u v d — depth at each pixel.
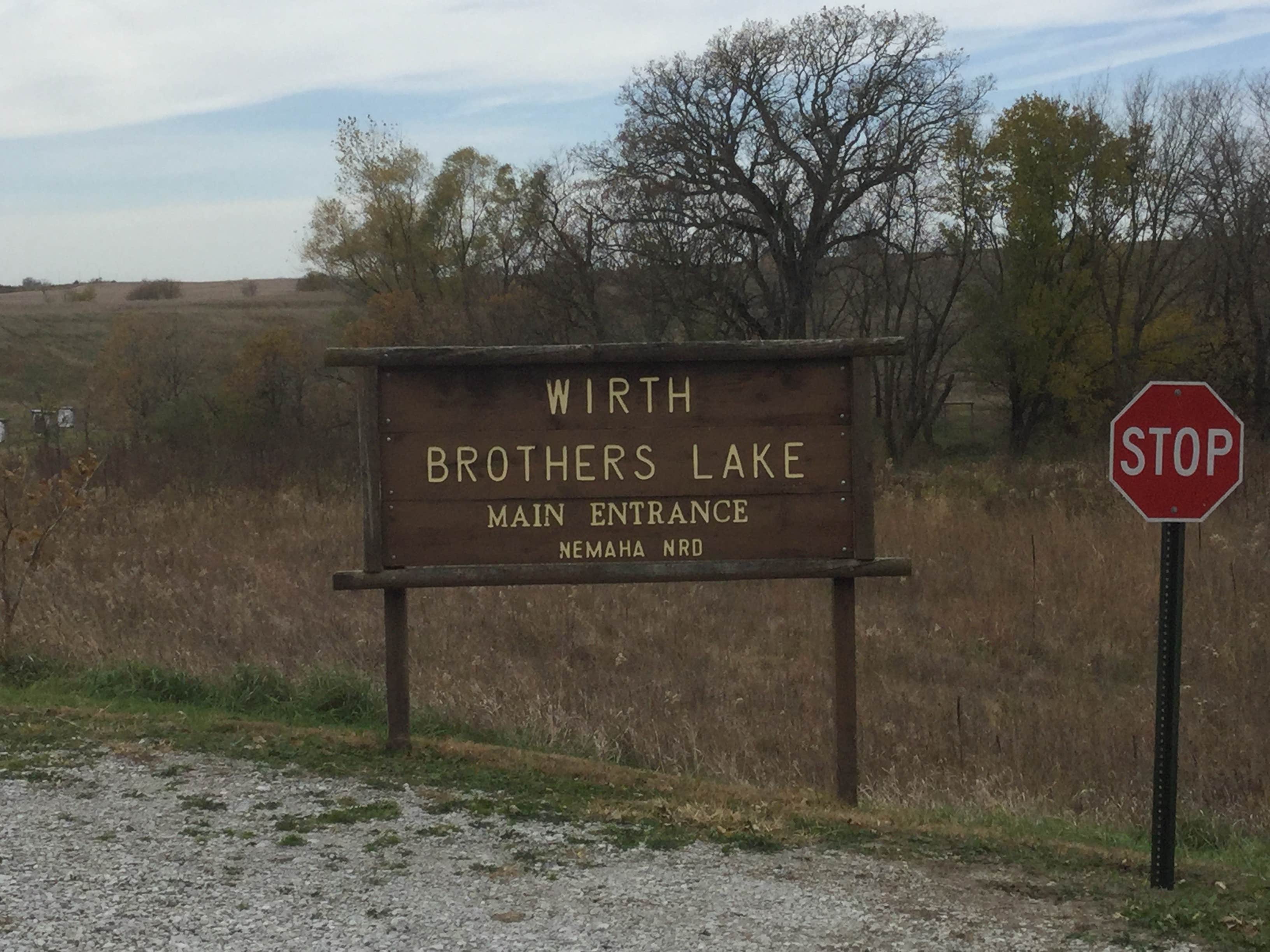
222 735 7.18
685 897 4.79
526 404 6.55
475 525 6.56
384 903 4.67
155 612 11.22
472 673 9.79
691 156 42.03
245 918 4.50
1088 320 45.72
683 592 13.70
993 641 12.56
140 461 24.47
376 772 6.48
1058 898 4.88
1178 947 4.36
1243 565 14.62
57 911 4.53
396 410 6.55
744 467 6.52
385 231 50.84
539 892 4.82
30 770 6.39
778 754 8.69
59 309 87.00
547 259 45.97
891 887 4.96
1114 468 5.15
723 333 44.56
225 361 49.16
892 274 49.12
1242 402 41.66
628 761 8.18
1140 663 11.95
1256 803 7.97
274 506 19.38
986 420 54.38
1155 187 44.81
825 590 14.30
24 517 11.48
